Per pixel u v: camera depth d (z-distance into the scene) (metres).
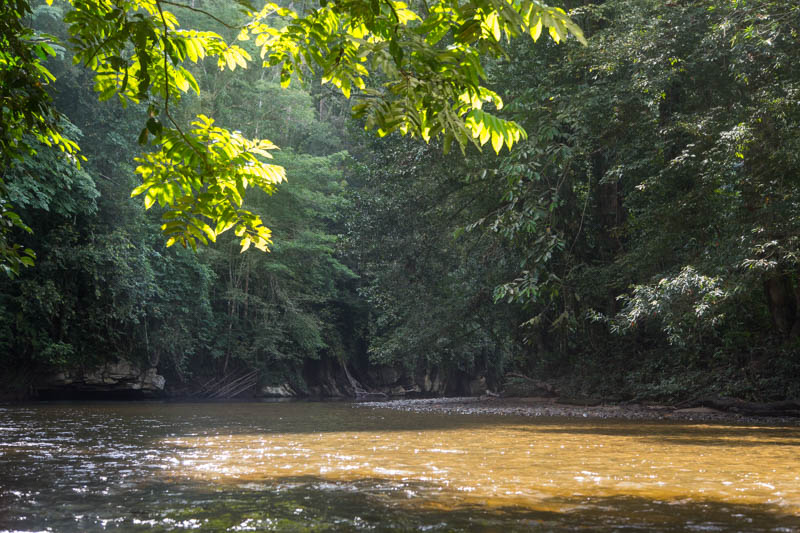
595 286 19.91
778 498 4.30
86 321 26.55
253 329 37.31
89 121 25.59
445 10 3.24
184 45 3.79
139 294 27.38
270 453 7.21
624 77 17.34
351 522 3.50
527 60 19.23
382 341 30.23
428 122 3.37
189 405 22.44
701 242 16.55
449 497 4.32
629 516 3.68
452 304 25.11
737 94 16.44
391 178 24.69
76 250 24.88
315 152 46.66
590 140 17.75
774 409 15.48
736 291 13.62
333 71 3.53
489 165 19.98
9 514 3.75
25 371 26.36
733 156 14.20
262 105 42.66
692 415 15.84
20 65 4.07
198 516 3.68
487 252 22.77
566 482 5.04
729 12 14.97
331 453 7.21
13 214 4.83
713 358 18.56
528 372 25.19
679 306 14.59
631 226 18.44
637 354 20.80
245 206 37.91
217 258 36.50
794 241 13.22
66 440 8.88
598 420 14.25
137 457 6.77
